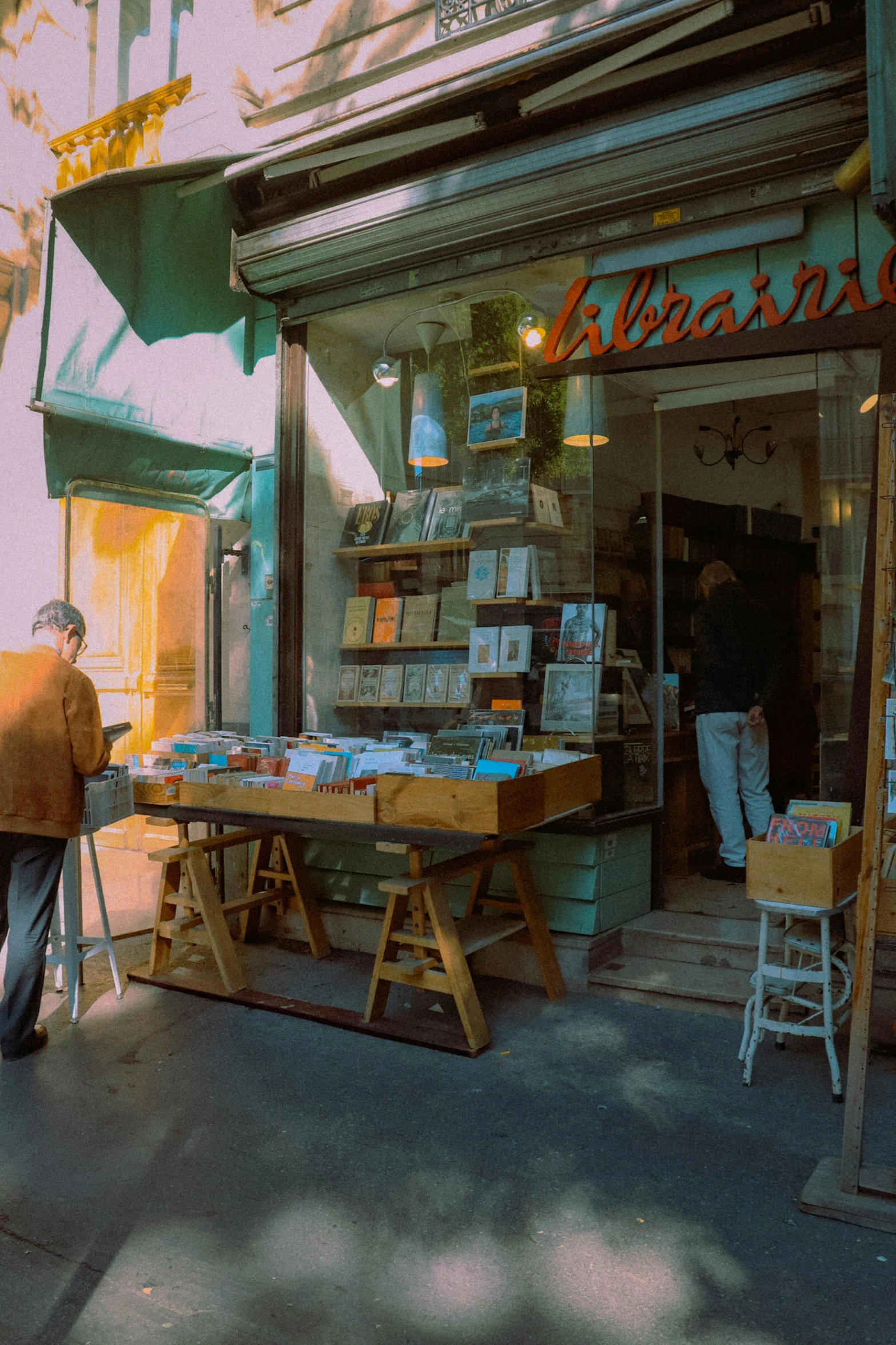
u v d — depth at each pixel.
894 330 3.61
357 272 4.95
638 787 4.71
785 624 7.33
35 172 7.01
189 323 5.06
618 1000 4.12
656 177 3.92
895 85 3.14
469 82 4.11
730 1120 3.04
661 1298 2.18
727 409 7.54
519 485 4.73
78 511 7.47
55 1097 3.26
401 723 5.15
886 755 2.52
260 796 4.12
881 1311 2.13
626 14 3.73
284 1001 4.10
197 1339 2.07
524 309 4.63
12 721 3.57
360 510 5.37
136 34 6.08
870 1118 3.02
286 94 4.94
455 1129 3.00
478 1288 2.23
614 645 4.59
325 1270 2.30
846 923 3.62
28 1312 2.16
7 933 3.77
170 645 6.99
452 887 4.70
